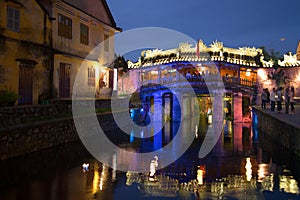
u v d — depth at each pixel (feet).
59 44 72.90
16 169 39.29
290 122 56.13
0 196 30.04
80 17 82.48
